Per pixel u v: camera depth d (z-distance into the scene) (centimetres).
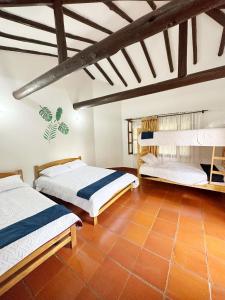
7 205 202
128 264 165
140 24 124
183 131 310
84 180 289
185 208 273
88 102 374
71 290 140
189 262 165
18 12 198
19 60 302
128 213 262
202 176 298
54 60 358
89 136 464
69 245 194
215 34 293
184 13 110
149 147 461
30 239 144
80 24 244
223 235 204
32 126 328
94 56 158
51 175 311
